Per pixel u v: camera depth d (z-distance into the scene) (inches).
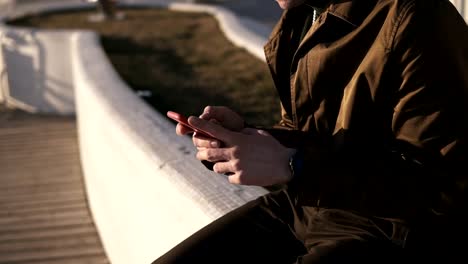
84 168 257.1
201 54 358.3
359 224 66.5
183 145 135.5
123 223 157.3
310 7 73.2
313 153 65.6
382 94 63.0
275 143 68.1
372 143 65.7
